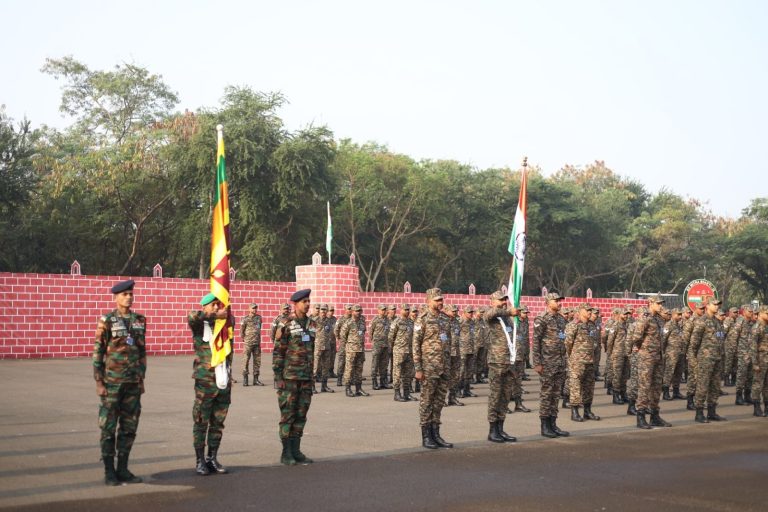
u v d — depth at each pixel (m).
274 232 45.84
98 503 7.96
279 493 8.46
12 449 10.95
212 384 9.47
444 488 8.75
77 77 67.44
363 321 19.41
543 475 9.55
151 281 29.55
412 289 68.12
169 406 15.98
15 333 26.69
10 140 40.41
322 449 11.36
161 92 67.44
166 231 53.69
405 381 17.92
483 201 65.38
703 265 77.12
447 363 11.66
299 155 43.97
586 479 9.35
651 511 7.89
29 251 50.25
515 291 16.45
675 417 15.95
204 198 45.59
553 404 13.00
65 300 27.59
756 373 16.11
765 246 73.06
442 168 64.44
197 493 8.45
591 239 68.44
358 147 63.69
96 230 51.47
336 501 8.11
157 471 9.63
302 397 10.23
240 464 10.14
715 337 15.19
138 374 9.08
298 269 33.19
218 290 9.78
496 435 12.27
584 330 15.02
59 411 14.90
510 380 12.34
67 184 49.16
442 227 60.69
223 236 10.22
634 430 13.86
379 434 12.82
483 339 22.52
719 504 8.24
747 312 18.39
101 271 53.47
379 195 58.19
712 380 15.20
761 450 11.67
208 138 43.81
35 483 8.86
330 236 32.97
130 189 48.88
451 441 12.27
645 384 14.16
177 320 30.14
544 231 67.06
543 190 66.88
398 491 8.59
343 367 21.50
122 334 8.99
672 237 72.56
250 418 14.53
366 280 65.06
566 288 70.38
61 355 27.45
